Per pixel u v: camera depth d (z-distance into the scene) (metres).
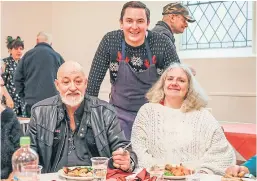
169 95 2.90
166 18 4.16
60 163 2.53
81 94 2.57
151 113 2.88
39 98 4.71
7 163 2.47
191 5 5.96
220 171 2.62
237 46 5.60
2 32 6.78
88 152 2.60
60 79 2.57
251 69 5.28
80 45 6.62
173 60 3.27
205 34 5.85
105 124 2.65
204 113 2.84
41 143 2.56
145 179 2.16
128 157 2.34
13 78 5.15
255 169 2.62
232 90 5.40
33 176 2.02
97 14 6.43
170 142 2.74
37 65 4.70
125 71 3.24
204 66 5.60
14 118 2.56
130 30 3.15
